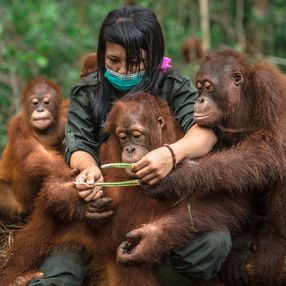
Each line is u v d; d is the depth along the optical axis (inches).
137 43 137.2
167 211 136.3
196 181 128.2
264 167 132.5
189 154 131.2
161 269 136.7
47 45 303.7
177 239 124.6
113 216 139.3
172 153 124.7
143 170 121.2
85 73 209.3
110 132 142.9
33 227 144.8
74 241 140.4
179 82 150.0
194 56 350.6
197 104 139.6
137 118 132.3
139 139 132.6
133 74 141.3
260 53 385.4
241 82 142.5
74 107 152.6
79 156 143.3
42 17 334.0
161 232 124.1
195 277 130.6
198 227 126.7
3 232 171.3
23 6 341.4
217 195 138.4
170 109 150.1
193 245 125.8
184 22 429.4
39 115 189.9
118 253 123.8
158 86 148.9
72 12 352.8
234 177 130.0
